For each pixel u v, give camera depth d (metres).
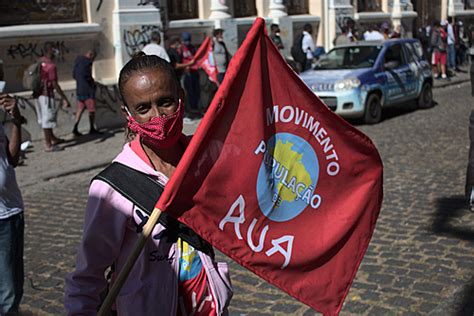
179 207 2.06
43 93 10.52
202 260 2.13
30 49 11.44
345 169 2.51
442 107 14.80
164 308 2.05
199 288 2.12
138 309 2.03
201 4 15.17
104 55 12.68
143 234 1.95
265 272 2.30
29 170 9.42
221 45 13.73
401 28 21.95
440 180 7.94
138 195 2.05
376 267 5.17
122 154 2.12
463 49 24.00
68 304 2.07
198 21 14.83
